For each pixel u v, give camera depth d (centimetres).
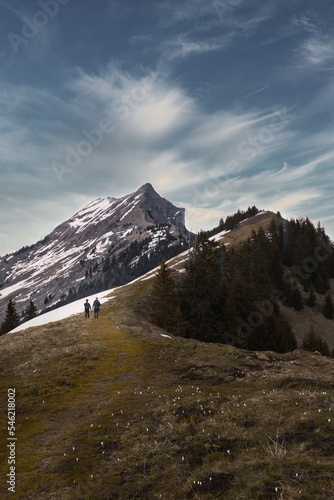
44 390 1528
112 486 718
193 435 874
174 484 668
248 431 814
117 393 1461
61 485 760
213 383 1441
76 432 1076
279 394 1063
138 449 872
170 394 1322
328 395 953
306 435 725
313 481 554
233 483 612
